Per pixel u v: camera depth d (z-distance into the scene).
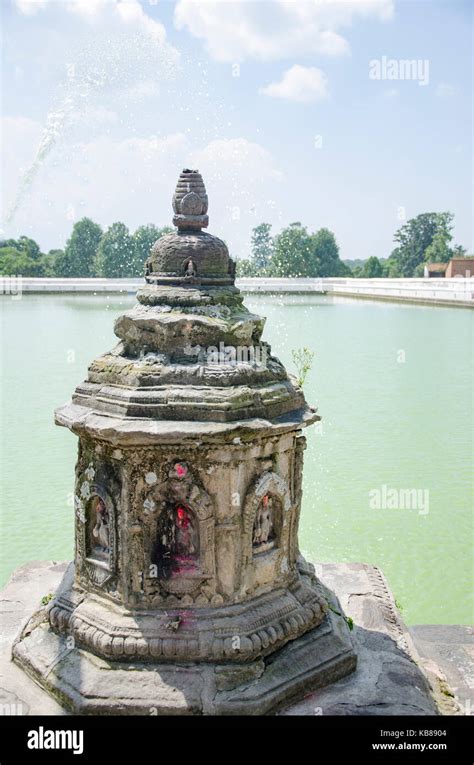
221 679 6.91
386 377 26.25
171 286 7.71
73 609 7.64
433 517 13.78
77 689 6.89
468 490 15.06
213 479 7.19
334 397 23.06
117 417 7.09
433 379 26.02
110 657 7.05
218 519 7.25
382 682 7.54
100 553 7.62
